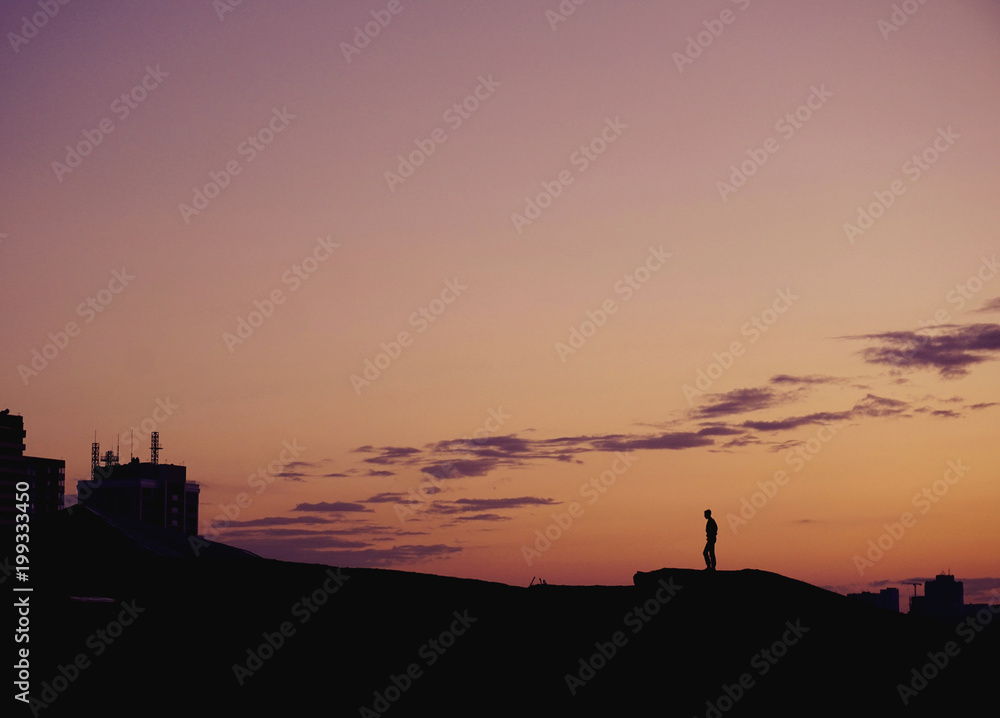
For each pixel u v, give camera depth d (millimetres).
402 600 42094
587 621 41438
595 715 33500
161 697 32094
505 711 33438
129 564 43344
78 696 31672
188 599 39719
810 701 35531
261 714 31719
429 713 32781
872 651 40312
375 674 35219
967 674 38969
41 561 42250
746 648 39344
